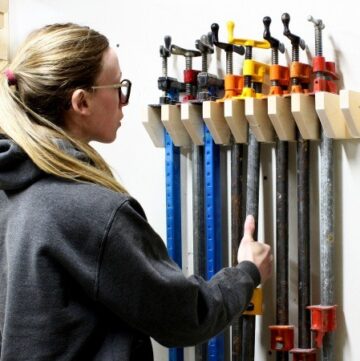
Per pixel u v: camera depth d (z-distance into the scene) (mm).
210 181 1570
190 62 1612
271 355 1529
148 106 1632
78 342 964
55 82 1002
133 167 1849
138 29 1814
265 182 1536
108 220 935
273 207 1524
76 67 1015
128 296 946
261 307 1477
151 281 950
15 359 947
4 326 966
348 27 1382
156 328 978
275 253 1508
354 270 1394
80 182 977
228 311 1067
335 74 1392
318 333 1364
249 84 1459
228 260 1604
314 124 1375
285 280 1456
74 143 1024
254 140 1474
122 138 1870
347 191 1396
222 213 1612
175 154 1664
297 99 1322
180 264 1680
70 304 966
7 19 2121
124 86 1138
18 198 1005
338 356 1422
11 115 996
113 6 1871
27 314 946
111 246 931
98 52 1047
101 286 938
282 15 1393
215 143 1551
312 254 1457
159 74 1773
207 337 1056
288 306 1470
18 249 961
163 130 1671
